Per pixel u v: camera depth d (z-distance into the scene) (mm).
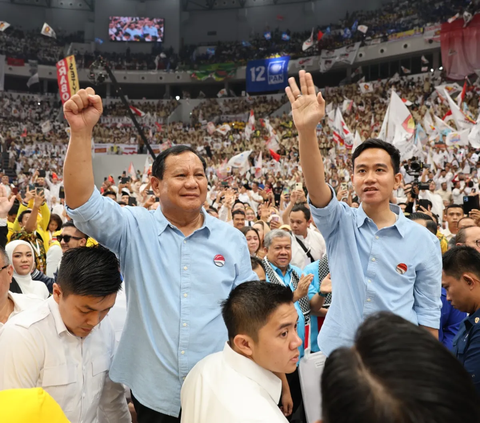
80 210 1798
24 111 29469
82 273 1677
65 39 32000
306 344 3291
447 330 2996
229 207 6184
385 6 27344
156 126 28547
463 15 20719
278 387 1583
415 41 23281
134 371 1951
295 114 2047
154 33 32500
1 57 29125
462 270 2229
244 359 1558
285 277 3520
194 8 33000
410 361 617
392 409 592
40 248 4766
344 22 28891
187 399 1533
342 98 24750
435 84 21531
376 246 2170
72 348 1865
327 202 2174
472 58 20469
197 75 30719
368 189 2146
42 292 3555
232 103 29297
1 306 2234
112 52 32250
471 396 601
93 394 1958
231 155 23984
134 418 2928
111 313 2885
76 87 13328
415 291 2205
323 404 674
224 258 2059
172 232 2027
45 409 904
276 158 15055
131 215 2029
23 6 32062
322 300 3355
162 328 1909
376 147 2184
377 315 728
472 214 4871
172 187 1950
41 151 26781
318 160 2080
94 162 24219
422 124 17062
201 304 1952
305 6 31000
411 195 4883
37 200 4590
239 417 1324
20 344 1750
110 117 29484
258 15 32094
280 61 27719
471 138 9695
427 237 2188
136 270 1969
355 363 659
